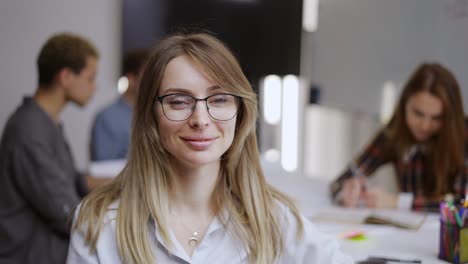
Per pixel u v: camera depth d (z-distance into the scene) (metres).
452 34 2.26
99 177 1.90
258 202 0.92
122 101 2.35
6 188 1.49
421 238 1.25
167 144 0.84
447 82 1.61
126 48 3.15
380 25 2.70
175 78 0.82
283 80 3.39
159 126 0.84
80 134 3.11
